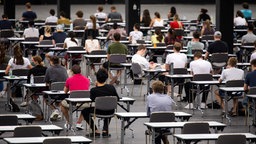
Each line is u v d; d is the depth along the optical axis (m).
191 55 33.12
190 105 28.47
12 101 27.94
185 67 29.83
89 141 18.31
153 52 36.84
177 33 42.00
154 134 19.59
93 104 23.70
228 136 18.31
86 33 40.72
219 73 32.19
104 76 23.03
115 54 32.47
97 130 23.88
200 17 48.62
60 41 38.25
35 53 39.91
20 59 28.70
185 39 43.09
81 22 44.94
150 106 21.38
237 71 26.80
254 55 30.86
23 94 29.56
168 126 19.50
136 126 25.62
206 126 19.36
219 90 26.80
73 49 35.28
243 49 37.38
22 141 17.95
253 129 25.00
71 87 24.47
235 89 25.58
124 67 32.66
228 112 27.52
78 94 23.59
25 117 20.80
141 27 46.91
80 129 24.67
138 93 32.12
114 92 23.11
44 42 37.66
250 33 37.34
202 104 28.77
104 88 23.00
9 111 27.78
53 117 25.88
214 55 31.98
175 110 28.25
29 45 39.66
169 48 36.03
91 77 35.59
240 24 45.69
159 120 20.48
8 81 27.72
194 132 19.30
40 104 28.94
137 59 30.98
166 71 29.73
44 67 27.00
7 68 28.58
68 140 17.80
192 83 27.03
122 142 21.75
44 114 26.95
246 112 25.70
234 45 37.81
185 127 19.25
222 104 27.14
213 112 28.08
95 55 33.91
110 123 26.17
